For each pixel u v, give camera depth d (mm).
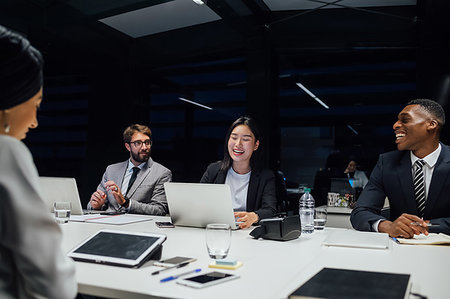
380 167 2258
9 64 860
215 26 4605
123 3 3986
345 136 4652
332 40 4328
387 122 4531
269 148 4434
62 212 2225
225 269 1261
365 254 1489
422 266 1315
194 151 5051
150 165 3207
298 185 4539
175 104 5168
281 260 1388
